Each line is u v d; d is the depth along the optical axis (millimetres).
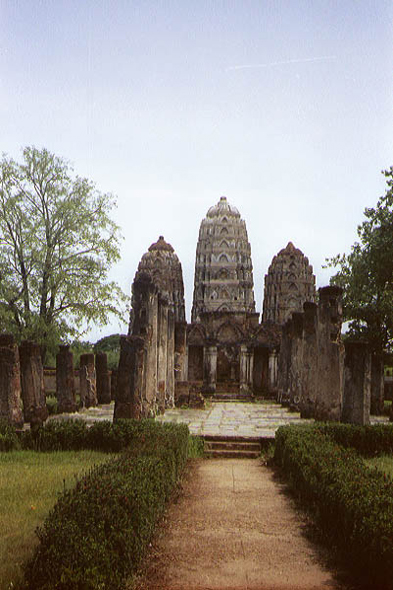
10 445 19375
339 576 9102
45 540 8109
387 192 40375
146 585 8711
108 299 41656
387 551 8180
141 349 22641
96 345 98875
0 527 10742
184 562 9609
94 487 9711
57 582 7469
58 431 19547
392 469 16719
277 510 12820
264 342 56938
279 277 80812
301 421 29547
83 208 41812
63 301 41312
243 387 56344
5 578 8352
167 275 82188
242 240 80938
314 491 12211
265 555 9961
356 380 22062
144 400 23625
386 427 19734
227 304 78812
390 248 39188
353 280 41344
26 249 40000
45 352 42344
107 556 7973
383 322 41000
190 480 16078
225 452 20828
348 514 9680
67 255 41656
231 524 11711
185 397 39094
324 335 25547
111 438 19266
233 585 8742
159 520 11531
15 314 39719
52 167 41250
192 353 61125
